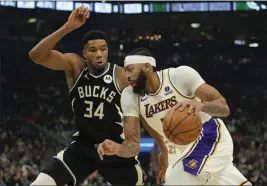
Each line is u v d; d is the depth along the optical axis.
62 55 3.99
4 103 18.27
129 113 3.58
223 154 3.58
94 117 3.96
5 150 14.34
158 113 3.51
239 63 20.50
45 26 18.89
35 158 14.71
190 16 18.94
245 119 18.55
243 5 18.94
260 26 19.42
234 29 19.78
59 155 3.98
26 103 18.55
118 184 4.09
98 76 3.98
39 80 19.50
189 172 3.49
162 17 18.88
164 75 3.48
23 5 18.28
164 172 3.93
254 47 20.30
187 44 19.97
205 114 3.65
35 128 16.52
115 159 4.01
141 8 18.75
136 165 4.12
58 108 18.59
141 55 3.43
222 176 3.58
